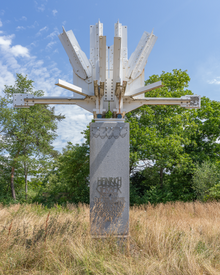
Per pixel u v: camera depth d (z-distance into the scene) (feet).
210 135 63.41
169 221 20.04
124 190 15.03
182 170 52.60
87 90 16.61
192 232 15.29
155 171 56.08
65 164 60.90
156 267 10.47
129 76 16.97
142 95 17.44
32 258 10.89
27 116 65.72
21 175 70.13
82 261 10.62
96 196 14.98
